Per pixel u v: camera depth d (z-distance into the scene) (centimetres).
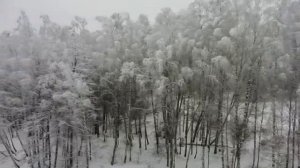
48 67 2145
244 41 1948
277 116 2080
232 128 2103
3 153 2461
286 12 1998
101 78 2353
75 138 2425
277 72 1916
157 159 2375
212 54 2034
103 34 2433
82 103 2075
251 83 1964
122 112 2520
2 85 2191
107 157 2444
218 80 2016
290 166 2077
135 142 2631
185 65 2172
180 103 2366
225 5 2106
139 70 2236
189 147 2353
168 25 2228
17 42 2220
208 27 2112
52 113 2122
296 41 1911
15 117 2339
